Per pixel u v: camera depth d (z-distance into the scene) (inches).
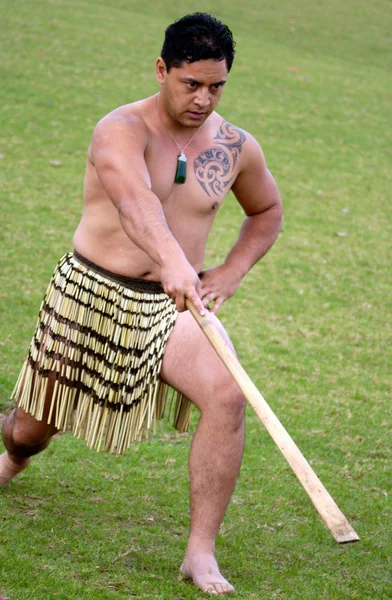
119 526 419.8
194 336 372.5
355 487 529.7
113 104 1612.9
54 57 1865.2
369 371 767.7
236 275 412.2
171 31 358.6
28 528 398.3
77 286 386.0
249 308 892.0
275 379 711.7
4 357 653.3
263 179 415.5
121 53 2005.4
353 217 1301.7
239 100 1831.9
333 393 701.3
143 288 381.7
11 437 414.9
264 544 427.2
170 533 422.3
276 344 801.6
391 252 1170.0
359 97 2089.1
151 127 377.4
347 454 585.0
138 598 341.4
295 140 1653.5
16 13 2206.0
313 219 1261.1
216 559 397.7
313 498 302.8
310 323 875.4
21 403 398.9
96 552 382.6
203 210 390.9
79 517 422.9
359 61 2536.9
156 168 377.1
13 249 929.5
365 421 650.8
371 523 476.4
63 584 342.3
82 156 1337.4
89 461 502.3
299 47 2586.1
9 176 1198.3
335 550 433.4
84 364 386.3
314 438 604.7
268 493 496.4
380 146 1732.3
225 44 355.3
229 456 362.9
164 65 365.1
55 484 461.4
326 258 1106.1
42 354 391.9
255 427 610.5
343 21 2977.4
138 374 379.6
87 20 2293.3
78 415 389.4
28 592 331.9
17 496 436.8
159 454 529.7
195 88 358.3
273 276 1009.5
